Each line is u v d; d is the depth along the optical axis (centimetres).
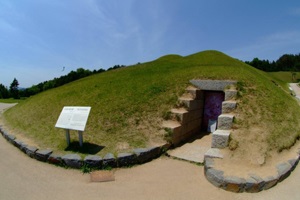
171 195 468
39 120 933
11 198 448
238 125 699
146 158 637
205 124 946
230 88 859
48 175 554
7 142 807
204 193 474
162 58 1803
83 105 953
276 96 898
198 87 937
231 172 522
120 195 468
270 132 679
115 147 665
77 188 495
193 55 1656
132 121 786
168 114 805
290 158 606
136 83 1064
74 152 640
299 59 8788
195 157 661
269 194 470
